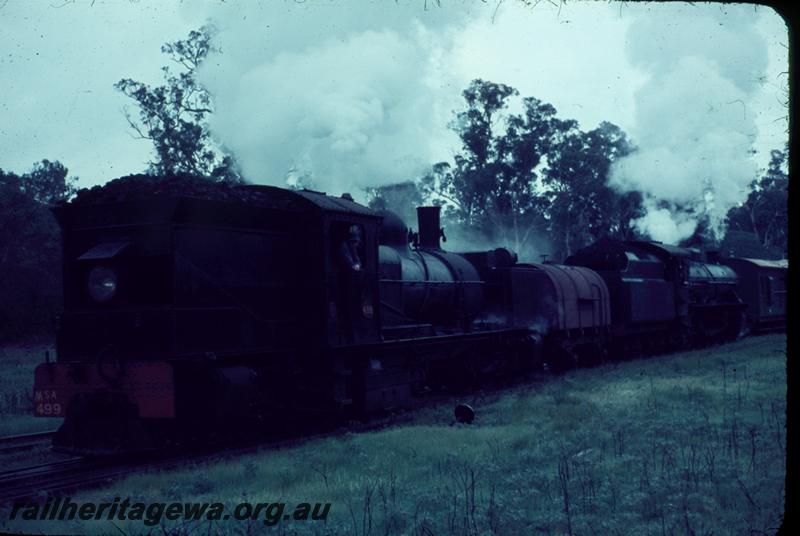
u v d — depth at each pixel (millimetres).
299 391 13078
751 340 33125
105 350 10438
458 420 13070
